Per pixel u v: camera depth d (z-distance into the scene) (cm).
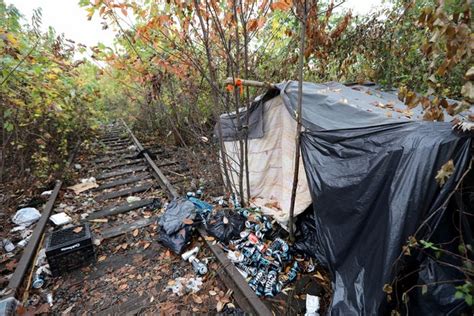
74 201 419
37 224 325
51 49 406
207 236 290
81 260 262
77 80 477
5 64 291
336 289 186
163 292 232
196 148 565
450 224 141
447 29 117
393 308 155
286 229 286
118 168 583
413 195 140
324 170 209
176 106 526
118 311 212
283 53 416
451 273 141
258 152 350
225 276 242
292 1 211
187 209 313
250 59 355
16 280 230
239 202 344
